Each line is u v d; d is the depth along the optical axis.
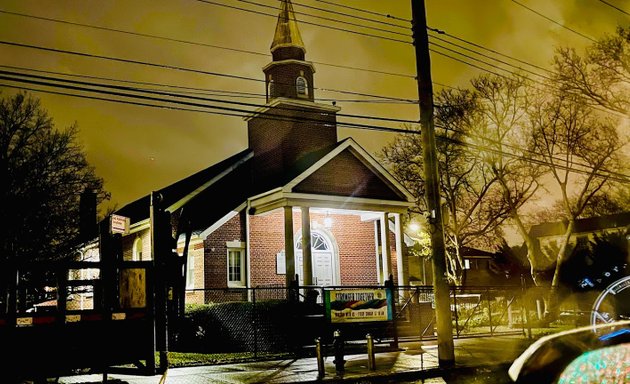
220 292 25.66
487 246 39.91
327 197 25.77
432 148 14.92
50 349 11.27
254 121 31.09
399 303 23.70
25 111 30.89
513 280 47.88
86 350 11.66
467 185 34.19
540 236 56.09
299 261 27.97
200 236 25.53
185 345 18.08
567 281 41.34
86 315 11.79
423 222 35.12
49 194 30.94
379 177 27.89
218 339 18.62
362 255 29.59
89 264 11.96
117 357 12.05
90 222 33.00
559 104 30.41
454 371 13.80
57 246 31.89
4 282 11.00
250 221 27.03
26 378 11.02
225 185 29.72
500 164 31.44
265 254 27.16
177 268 17.94
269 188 26.48
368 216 29.25
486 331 22.59
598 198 38.34
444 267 14.55
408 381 12.95
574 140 30.66
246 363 15.42
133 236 32.50
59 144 31.80
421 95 15.19
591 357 2.87
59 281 11.55
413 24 15.46
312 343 19.48
